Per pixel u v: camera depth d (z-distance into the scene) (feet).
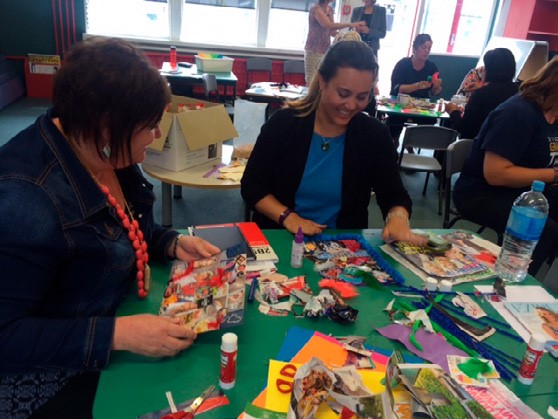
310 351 3.00
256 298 3.55
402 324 3.40
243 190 5.49
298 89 14.99
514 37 23.48
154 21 21.13
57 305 3.01
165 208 8.61
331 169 5.35
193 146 6.88
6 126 15.69
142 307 3.36
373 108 13.32
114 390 2.59
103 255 2.94
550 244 6.60
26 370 2.69
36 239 2.56
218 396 2.60
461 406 2.39
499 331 3.45
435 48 24.97
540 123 6.72
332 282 3.83
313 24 17.35
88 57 2.49
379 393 2.61
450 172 8.60
